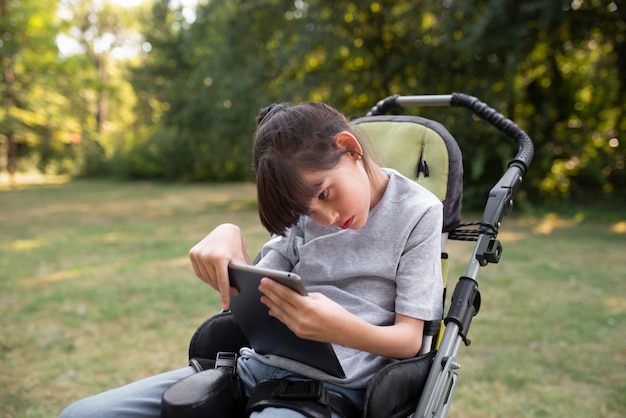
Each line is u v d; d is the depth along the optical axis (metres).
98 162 20.28
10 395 2.43
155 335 3.20
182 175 18.06
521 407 2.32
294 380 1.18
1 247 5.98
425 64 8.43
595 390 2.47
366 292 1.29
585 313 3.46
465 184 8.71
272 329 1.15
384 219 1.29
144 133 20.94
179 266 4.94
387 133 1.71
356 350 1.24
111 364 2.78
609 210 8.09
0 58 15.97
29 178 19.31
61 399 2.40
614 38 7.89
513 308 3.57
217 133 11.33
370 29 8.83
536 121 8.52
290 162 1.10
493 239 1.41
